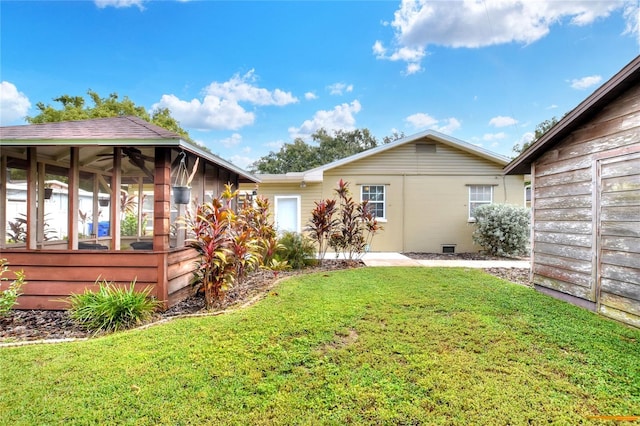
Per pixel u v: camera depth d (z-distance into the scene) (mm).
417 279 5875
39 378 2398
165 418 1956
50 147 4727
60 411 2014
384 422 1933
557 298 4730
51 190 5801
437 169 10578
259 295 4867
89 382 2342
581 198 4379
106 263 4352
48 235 5801
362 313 3863
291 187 10727
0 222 4688
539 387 2289
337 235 8141
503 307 4133
